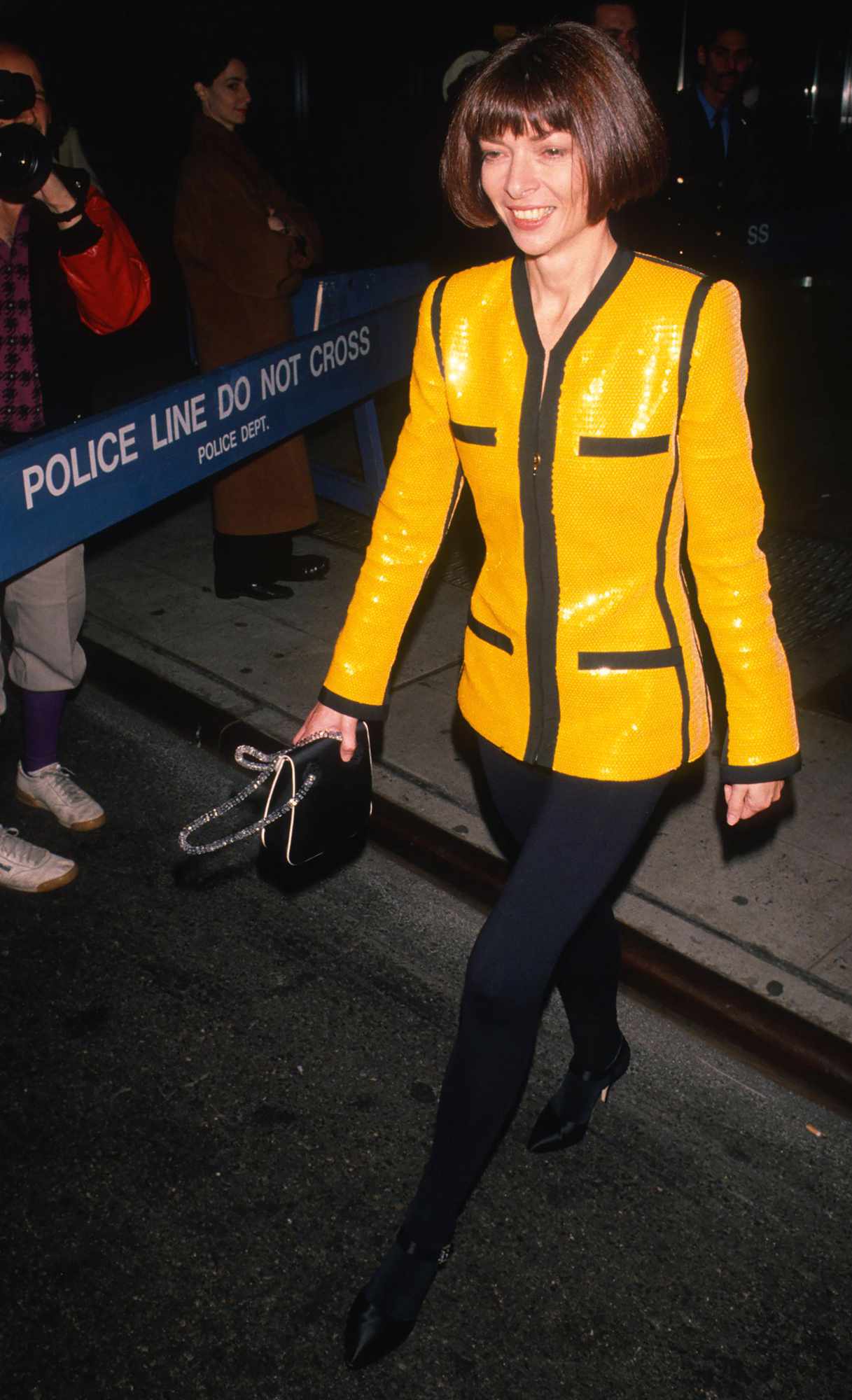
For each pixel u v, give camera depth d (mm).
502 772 2078
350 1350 2170
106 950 3160
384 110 9906
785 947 3025
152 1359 2203
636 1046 2852
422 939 3199
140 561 5145
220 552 4754
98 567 5102
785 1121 2670
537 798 2090
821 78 9805
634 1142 2627
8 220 2971
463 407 1846
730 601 1849
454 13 9703
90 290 3059
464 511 5453
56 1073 2797
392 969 3100
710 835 3404
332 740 2117
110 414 3385
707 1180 2541
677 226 5348
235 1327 2260
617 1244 2412
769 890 3209
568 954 2318
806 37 9617
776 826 3439
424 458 1981
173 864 3477
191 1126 2668
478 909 3303
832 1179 2541
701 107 5336
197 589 4918
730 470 1763
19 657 3482
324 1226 2451
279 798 2096
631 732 1886
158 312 8961
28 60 2986
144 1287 2330
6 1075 2791
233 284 4348
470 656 2041
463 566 5051
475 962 1934
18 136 2752
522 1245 2410
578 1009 2428
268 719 4059
